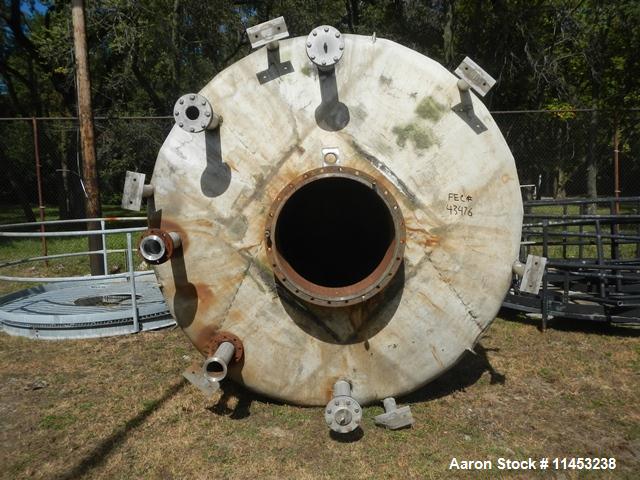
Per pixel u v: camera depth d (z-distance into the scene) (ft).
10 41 70.90
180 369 15.34
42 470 10.32
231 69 11.37
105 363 15.93
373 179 10.77
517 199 11.44
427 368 11.60
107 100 63.21
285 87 11.20
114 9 45.65
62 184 63.36
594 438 11.39
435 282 11.29
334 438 11.16
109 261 34.17
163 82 62.85
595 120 43.47
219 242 11.43
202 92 11.35
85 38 26.84
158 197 11.48
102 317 18.47
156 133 47.70
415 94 11.18
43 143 65.36
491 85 10.74
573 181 56.59
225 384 13.93
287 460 10.44
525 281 10.89
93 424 12.05
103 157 49.67
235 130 11.28
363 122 11.14
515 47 58.18
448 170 11.19
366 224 14.66
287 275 10.77
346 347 11.47
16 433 11.75
